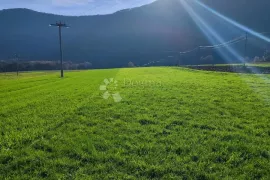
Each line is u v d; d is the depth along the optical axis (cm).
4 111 1922
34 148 1112
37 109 1980
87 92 3041
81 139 1215
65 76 7188
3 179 852
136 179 847
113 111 1839
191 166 930
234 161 972
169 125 1461
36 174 883
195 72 7525
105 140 1198
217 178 848
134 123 1495
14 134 1309
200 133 1305
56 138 1235
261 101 2234
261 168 924
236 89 3125
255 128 1412
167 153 1052
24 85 4359
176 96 2553
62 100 2434
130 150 1081
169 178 852
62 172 895
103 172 891
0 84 4722
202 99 2359
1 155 1027
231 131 1350
